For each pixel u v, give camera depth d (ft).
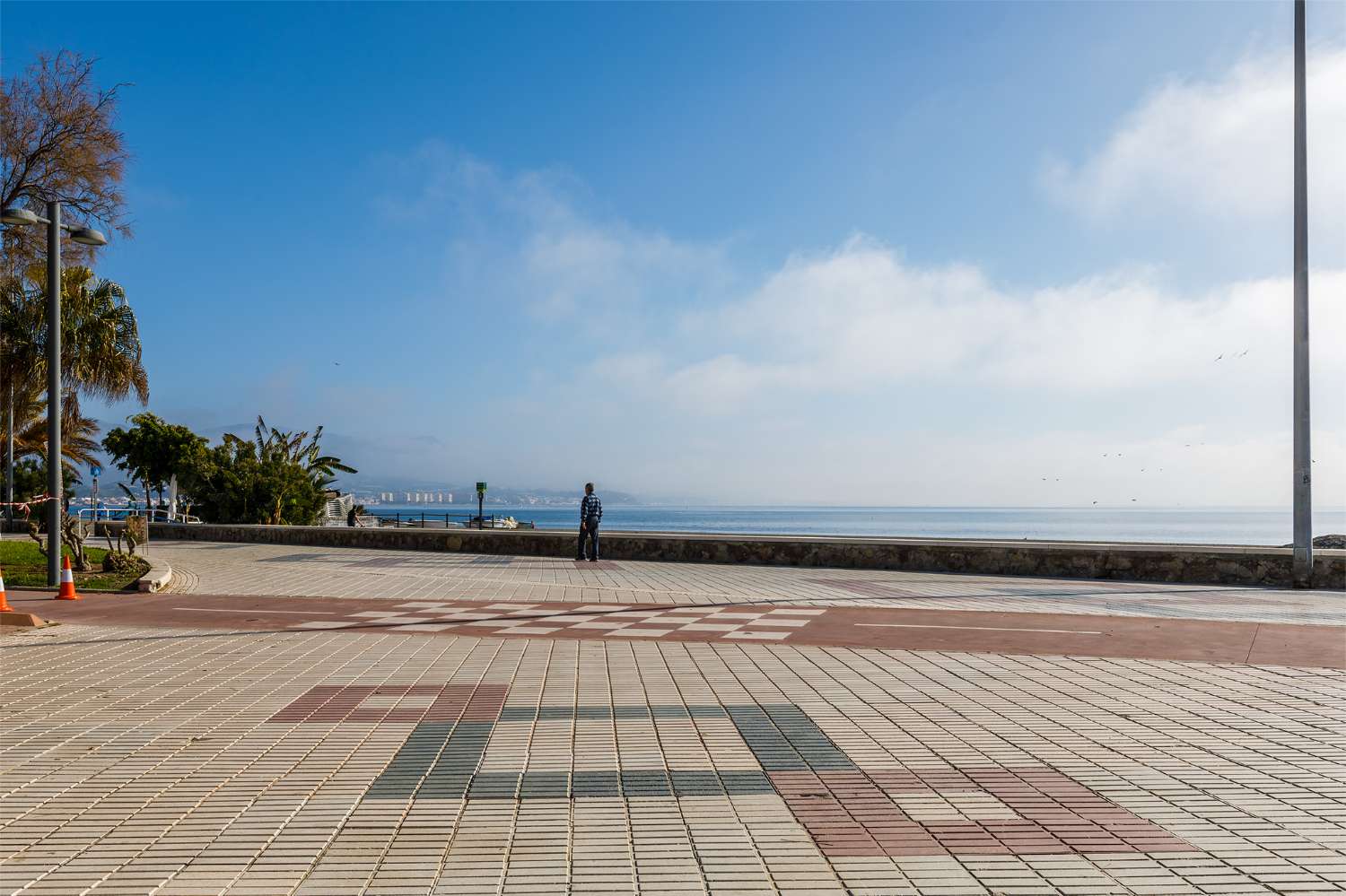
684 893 11.94
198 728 21.08
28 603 46.93
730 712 22.58
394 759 18.42
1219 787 16.46
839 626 38.65
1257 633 36.27
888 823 14.58
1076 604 46.91
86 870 12.83
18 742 19.92
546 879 12.41
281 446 139.85
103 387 89.71
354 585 56.49
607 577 61.93
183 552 86.43
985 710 22.79
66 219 84.12
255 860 13.15
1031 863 12.94
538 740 19.89
